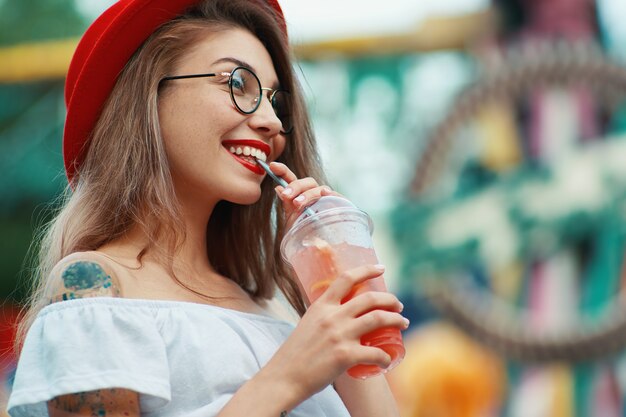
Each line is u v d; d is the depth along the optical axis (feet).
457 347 23.48
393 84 26.66
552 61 24.64
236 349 5.70
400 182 25.13
